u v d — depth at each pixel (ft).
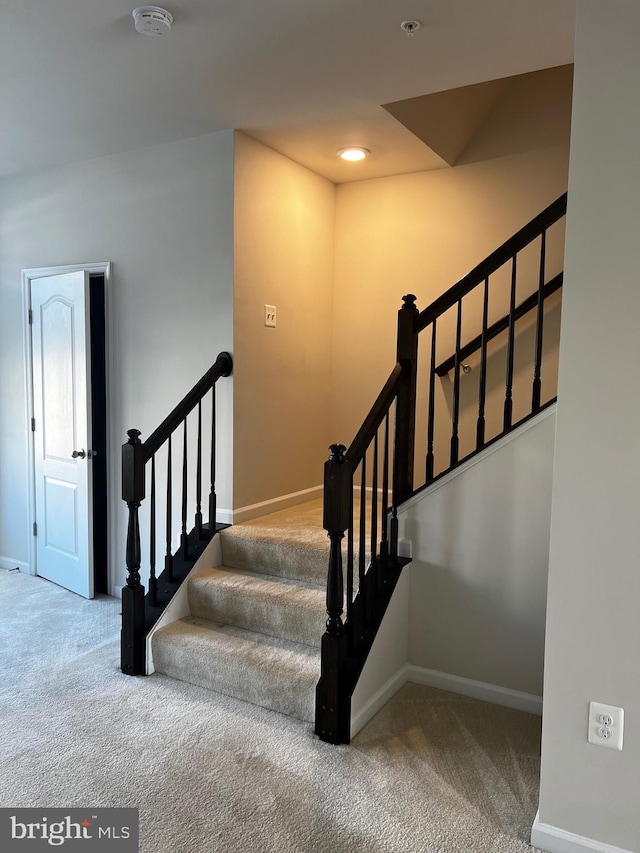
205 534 10.78
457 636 9.16
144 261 11.93
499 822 6.48
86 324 12.37
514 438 8.52
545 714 6.06
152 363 12.00
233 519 11.29
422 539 9.30
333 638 7.78
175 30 7.63
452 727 8.27
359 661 8.14
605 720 5.81
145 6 7.13
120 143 11.53
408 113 10.32
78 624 11.44
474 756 7.62
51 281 13.07
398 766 7.39
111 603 12.55
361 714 8.20
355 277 13.61
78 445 12.71
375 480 8.60
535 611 8.58
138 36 7.79
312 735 8.00
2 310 14.25
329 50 8.10
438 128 11.32
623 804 5.80
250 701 8.75
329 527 7.75
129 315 12.22
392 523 9.32
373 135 10.89
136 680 9.36
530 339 11.69
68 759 7.38
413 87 9.14
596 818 5.91
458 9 7.13
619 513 5.65
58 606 12.33
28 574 14.34
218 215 10.97
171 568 10.34
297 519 11.69
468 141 12.24
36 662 9.91
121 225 12.19
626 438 5.59
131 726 8.11
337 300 13.85
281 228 12.03
